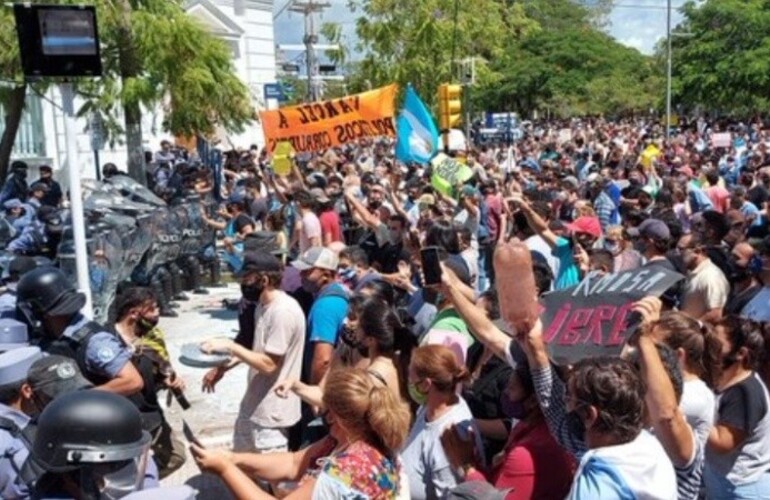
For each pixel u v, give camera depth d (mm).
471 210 10961
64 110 6918
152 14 14734
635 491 2730
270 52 37719
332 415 3275
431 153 12758
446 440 3779
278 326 5270
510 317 3379
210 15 33625
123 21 13953
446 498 3680
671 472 2854
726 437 3918
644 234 7371
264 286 5340
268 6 37406
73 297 4887
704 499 4062
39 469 3039
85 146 23891
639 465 2777
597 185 14477
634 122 61094
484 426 4297
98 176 16906
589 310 3361
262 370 5246
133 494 2660
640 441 2859
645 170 18312
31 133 23312
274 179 12719
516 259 3346
